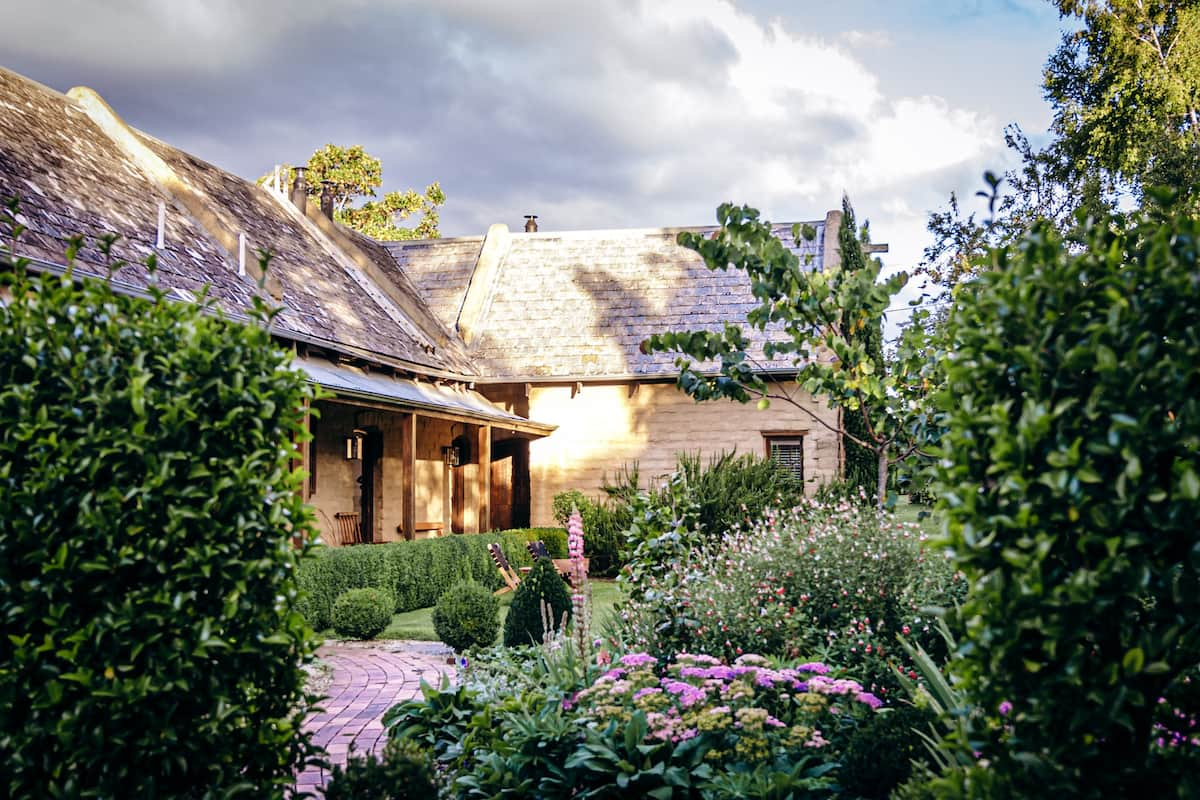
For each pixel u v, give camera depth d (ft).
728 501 50.52
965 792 10.89
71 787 12.62
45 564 12.78
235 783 13.84
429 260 88.58
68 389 13.73
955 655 11.48
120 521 13.08
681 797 15.96
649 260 82.99
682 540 29.30
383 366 61.52
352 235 83.20
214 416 14.01
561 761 17.17
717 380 22.20
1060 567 10.03
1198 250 9.86
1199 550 9.37
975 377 10.94
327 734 24.13
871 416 22.82
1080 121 102.99
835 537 24.09
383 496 65.16
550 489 75.00
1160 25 99.71
